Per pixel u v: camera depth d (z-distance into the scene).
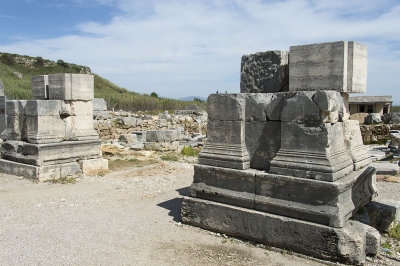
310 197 5.14
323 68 5.52
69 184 9.42
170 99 48.84
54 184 9.36
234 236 5.88
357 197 5.88
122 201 8.01
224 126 6.20
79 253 5.23
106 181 9.87
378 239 5.14
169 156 14.37
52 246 5.46
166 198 8.30
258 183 5.67
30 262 4.90
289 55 5.84
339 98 5.38
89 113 10.86
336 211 4.88
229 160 6.02
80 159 10.60
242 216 5.71
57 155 9.98
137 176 10.59
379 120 22.23
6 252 5.21
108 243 5.62
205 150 6.41
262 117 5.88
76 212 7.16
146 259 5.08
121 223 6.55
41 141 9.73
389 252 5.41
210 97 6.37
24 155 10.06
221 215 5.98
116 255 5.19
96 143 10.96
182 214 6.52
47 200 7.96
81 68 63.62
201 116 31.64
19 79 45.25
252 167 6.05
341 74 5.35
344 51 5.33
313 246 5.01
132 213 7.15
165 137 15.84
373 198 7.02
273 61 6.14
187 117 29.62
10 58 56.22
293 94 5.49
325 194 4.99
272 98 5.77
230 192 5.97
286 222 5.24
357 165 5.79
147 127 23.16
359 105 31.53
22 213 7.03
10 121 10.74
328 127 5.13
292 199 5.31
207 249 5.43
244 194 5.82
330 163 5.03
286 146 5.51
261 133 5.92
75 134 10.44
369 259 5.14
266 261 5.00
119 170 11.49
